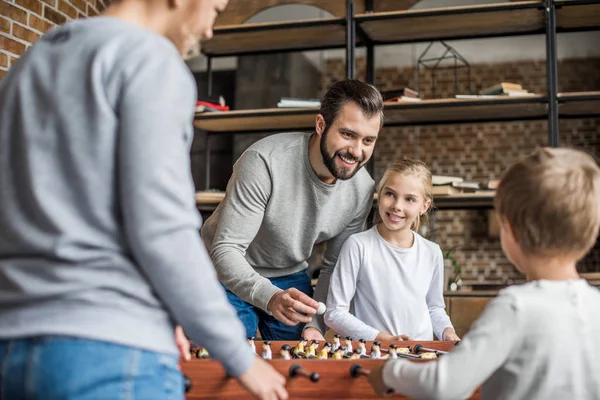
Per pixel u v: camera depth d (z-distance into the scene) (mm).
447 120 3863
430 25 3643
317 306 1606
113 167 807
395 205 2031
